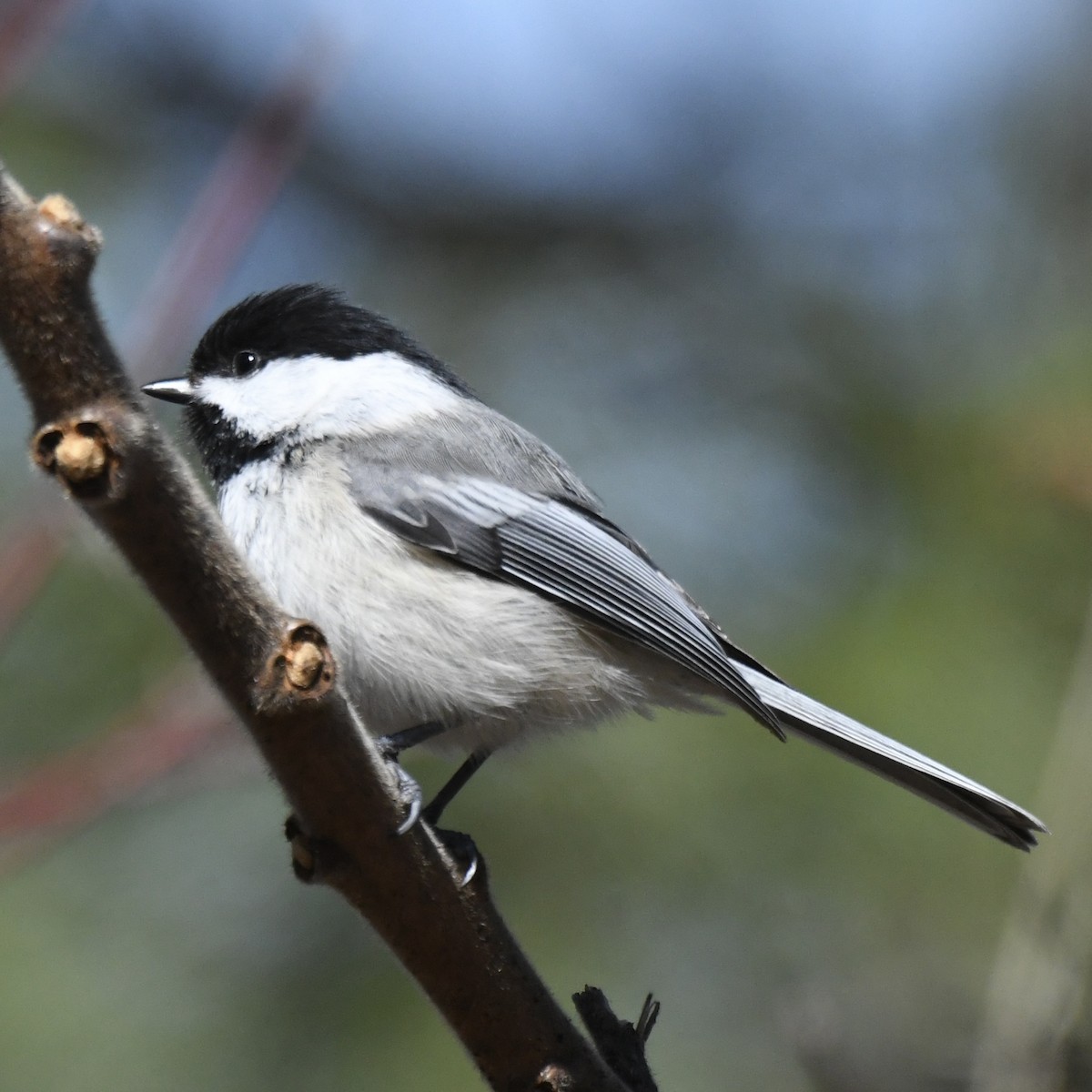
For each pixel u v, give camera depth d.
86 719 7.22
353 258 10.89
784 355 9.24
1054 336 7.99
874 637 7.26
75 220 3.17
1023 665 7.09
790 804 7.37
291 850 4.26
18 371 3.24
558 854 7.39
